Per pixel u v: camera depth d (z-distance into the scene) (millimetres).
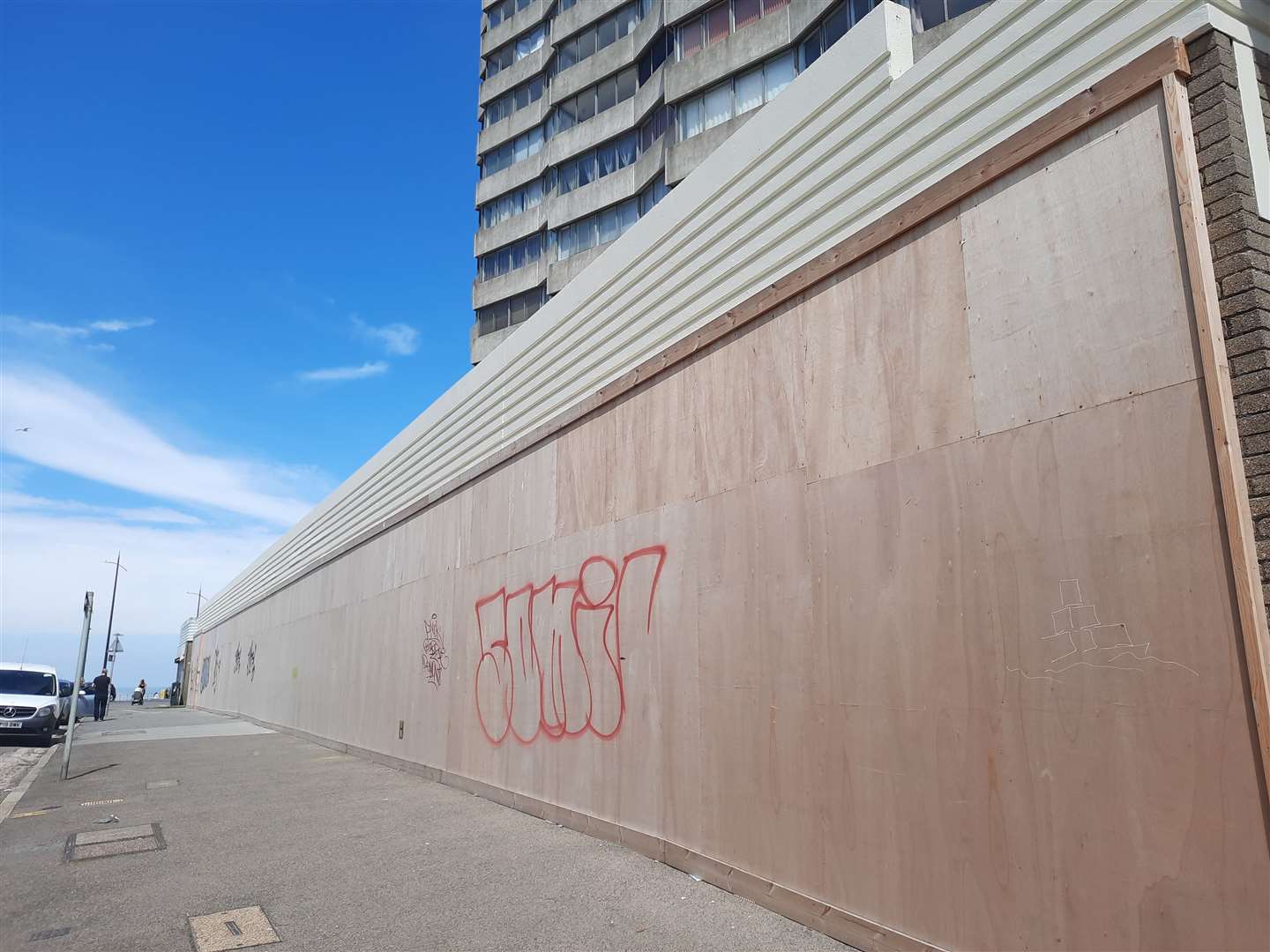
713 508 5867
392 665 12469
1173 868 3041
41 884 5898
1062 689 3492
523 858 6316
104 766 12469
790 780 4906
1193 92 3371
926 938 3955
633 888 5461
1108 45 3682
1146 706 3191
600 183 36344
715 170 6383
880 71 4918
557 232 38781
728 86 29406
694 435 6180
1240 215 3156
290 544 20469
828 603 4770
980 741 3807
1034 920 3492
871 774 4355
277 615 21047
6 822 8133
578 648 7473
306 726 16922
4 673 18125
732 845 5340
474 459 10344
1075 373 3609
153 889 5723
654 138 33406
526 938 4648
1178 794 3055
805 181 5426
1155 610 3201
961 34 4391
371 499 14547
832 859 4555
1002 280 3992
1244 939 2816
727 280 6074
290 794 9484
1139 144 3484
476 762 9328
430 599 11227
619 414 7242
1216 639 3000
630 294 7348
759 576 5348
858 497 4656
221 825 7773
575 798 7277
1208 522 3072
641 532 6699
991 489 3908
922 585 4199
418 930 4824
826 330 5035
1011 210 3996
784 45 27453
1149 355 3338
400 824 7660
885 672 4348
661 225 7000
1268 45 3531
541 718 8016
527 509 8773
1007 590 3771
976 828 3777
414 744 11227
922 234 4465
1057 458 3635
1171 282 3297
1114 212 3545
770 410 5441
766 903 4961
